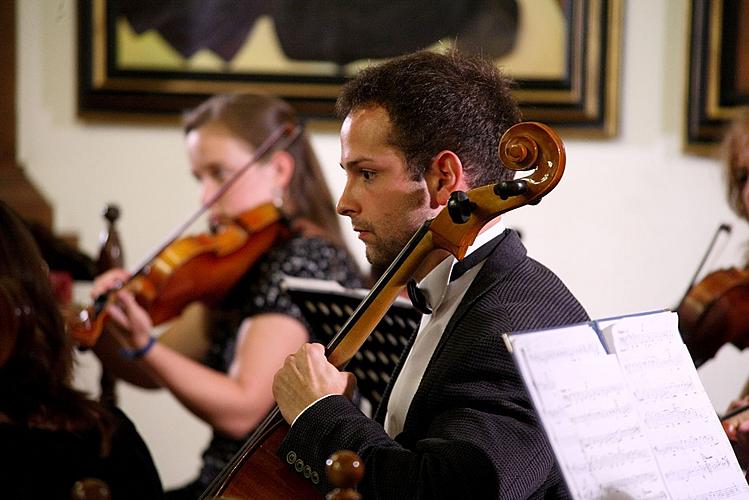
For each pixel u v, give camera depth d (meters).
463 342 2.44
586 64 5.95
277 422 2.57
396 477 2.30
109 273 4.38
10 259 2.69
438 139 2.54
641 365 2.25
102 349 4.50
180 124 6.13
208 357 4.62
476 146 2.58
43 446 2.56
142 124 6.15
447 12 6.00
